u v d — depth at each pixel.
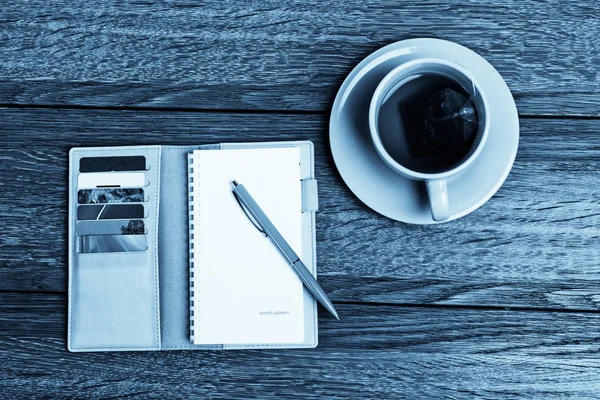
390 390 0.66
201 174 0.65
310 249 0.65
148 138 0.67
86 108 0.68
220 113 0.67
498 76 0.63
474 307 0.66
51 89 0.68
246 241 0.65
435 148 0.58
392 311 0.66
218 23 0.68
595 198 0.66
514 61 0.67
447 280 0.66
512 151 0.63
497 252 0.66
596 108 0.66
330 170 0.67
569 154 0.66
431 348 0.66
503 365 0.65
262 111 0.67
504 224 0.66
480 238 0.66
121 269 0.65
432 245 0.66
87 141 0.68
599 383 0.65
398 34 0.68
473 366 0.65
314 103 0.67
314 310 0.65
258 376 0.66
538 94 0.67
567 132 0.66
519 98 0.67
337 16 0.68
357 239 0.66
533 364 0.65
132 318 0.65
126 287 0.65
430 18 0.67
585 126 0.66
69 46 0.68
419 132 0.59
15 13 0.68
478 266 0.66
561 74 0.67
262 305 0.64
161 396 0.66
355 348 0.66
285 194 0.65
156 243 0.65
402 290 0.66
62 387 0.66
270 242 0.65
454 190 0.63
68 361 0.66
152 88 0.68
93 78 0.68
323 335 0.66
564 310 0.65
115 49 0.68
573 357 0.65
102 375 0.66
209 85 0.68
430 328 0.66
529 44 0.67
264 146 0.66
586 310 0.65
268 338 0.64
